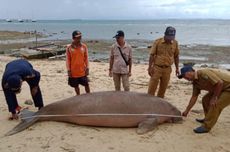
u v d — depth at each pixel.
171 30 5.00
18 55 13.78
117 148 3.78
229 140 4.03
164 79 5.30
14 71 4.31
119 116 4.32
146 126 4.25
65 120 4.47
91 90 6.51
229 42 23.80
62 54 14.39
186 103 5.63
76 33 5.16
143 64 11.31
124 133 4.20
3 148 3.78
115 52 5.36
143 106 4.45
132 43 22.66
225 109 5.28
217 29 56.66
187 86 7.09
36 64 10.82
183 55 15.38
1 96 5.84
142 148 3.79
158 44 5.18
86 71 5.38
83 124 4.41
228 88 4.08
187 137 4.09
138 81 7.62
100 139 4.00
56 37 31.69
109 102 4.42
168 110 4.56
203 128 4.23
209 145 3.88
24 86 6.69
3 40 25.92
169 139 4.03
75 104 4.46
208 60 13.62
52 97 5.89
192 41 25.06
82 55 5.28
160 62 5.19
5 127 4.36
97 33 43.16
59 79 7.63
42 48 15.29
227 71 9.09
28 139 3.99
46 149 3.75
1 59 11.96
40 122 4.49
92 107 4.38
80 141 3.95
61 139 3.99
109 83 7.25
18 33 35.25
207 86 4.13
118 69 5.36
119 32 5.26
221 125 4.54
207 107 4.41
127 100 4.46
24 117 4.49
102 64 10.96
